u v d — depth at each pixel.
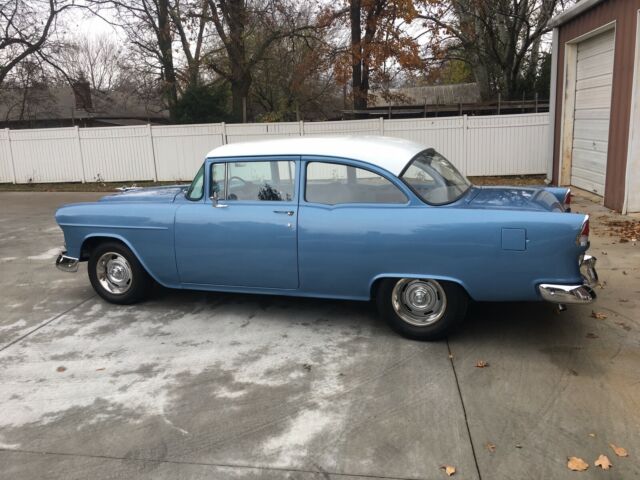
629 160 8.45
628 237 7.23
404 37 18.97
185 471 2.82
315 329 4.68
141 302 5.50
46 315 5.29
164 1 22.00
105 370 4.04
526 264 3.86
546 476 2.67
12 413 3.47
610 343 4.14
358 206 4.32
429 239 4.06
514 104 22.62
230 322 4.92
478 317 4.77
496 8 23.64
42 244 8.62
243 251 4.69
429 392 3.52
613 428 3.05
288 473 2.77
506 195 4.48
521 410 3.27
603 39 9.77
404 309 4.34
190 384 3.77
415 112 23.66
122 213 5.14
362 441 3.02
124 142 16.89
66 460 2.95
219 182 4.84
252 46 25.09
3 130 17.41
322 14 20.39
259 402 3.49
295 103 27.62
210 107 22.42
